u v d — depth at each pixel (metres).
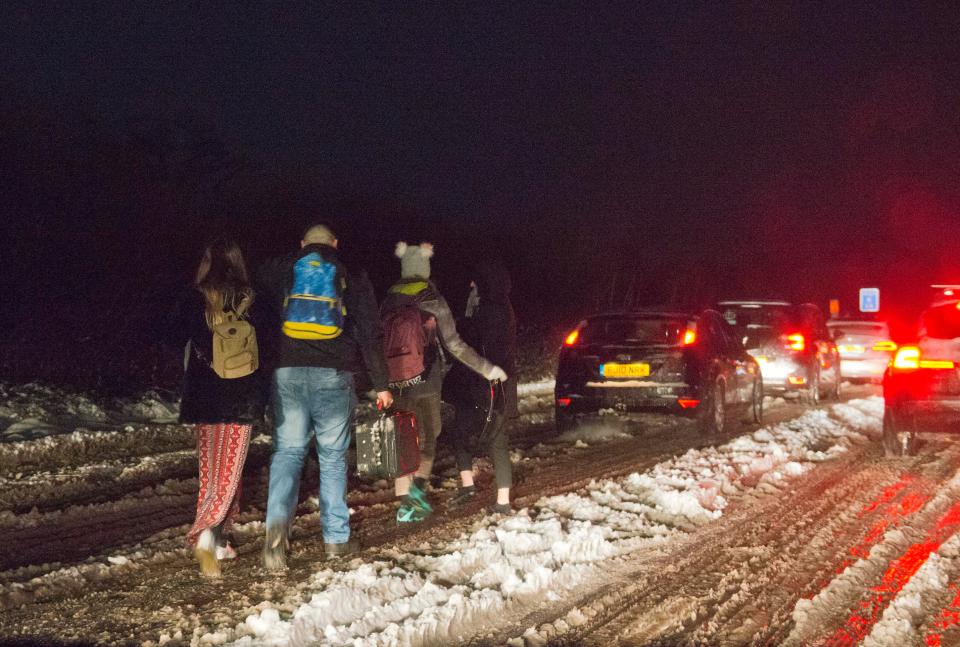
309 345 5.81
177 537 6.71
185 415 5.55
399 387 7.01
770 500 8.24
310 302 5.82
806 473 9.63
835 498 8.37
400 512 7.10
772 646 4.77
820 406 17.00
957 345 10.12
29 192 14.23
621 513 7.36
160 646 4.59
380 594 5.30
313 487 8.63
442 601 5.19
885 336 22.97
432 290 7.09
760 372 14.73
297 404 5.83
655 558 6.30
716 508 7.82
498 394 7.31
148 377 14.96
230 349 5.51
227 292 5.59
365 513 7.51
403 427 6.42
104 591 5.43
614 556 6.32
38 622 4.92
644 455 10.74
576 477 9.24
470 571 5.82
